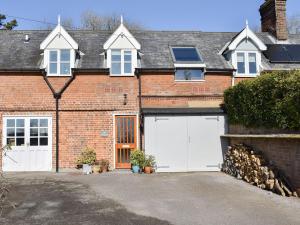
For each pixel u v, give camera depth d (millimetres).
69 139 18047
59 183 13914
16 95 18031
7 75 18062
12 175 16266
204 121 17625
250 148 14133
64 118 18125
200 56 19688
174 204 10336
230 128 17344
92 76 18359
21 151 17859
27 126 17969
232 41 19422
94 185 13422
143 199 11008
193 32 22531
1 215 9211
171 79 18703
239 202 10438
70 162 17984
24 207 10055
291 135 10781
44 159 17906
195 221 8617
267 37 22578
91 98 18266
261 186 12445
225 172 16859
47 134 18016
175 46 20734
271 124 12625
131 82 18516
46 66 18234
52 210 9734
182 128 17484
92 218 8945
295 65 19797
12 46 20031
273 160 12445
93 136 18156
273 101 12391
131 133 18297
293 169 11164
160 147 17328
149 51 20094
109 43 18578
